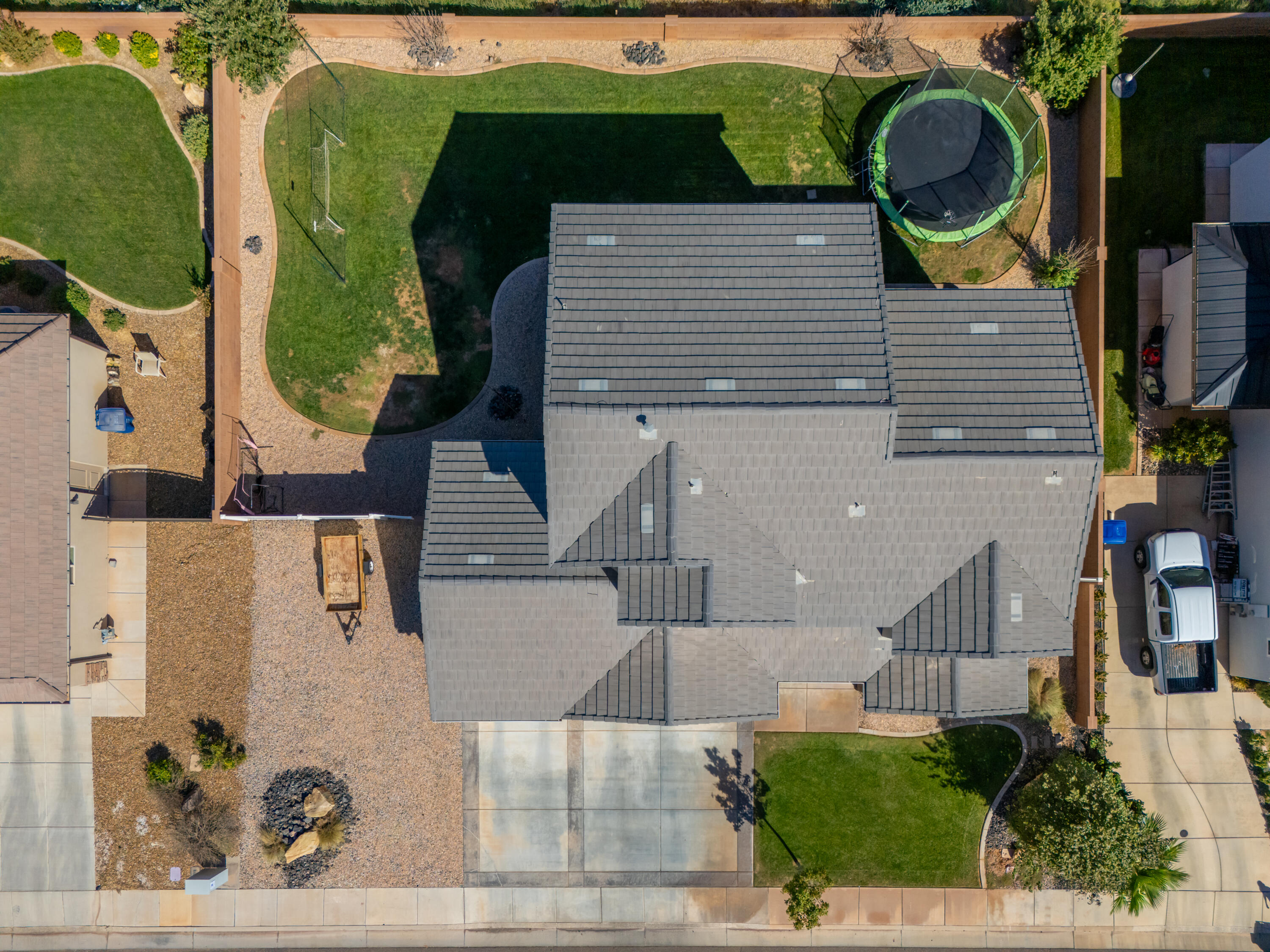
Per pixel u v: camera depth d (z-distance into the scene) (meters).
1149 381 30.94
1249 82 30.78
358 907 31.84
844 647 26.95
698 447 23.95
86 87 31.27
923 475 24.33
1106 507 31.48
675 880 31.67
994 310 26.05
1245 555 30.36
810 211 25.53
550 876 31.75
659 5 31.31
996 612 24.78
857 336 24.11
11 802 31.75
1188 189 30.95
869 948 31.69
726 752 31.62
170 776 31.20
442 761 31.62
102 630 30.91
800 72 31.12
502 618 26.34
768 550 24.78
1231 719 31.39
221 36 28.28
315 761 31.69
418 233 31.47
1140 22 29.64
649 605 24.83
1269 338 26.25
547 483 24.39
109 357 31.25
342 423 31.61
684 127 31.33
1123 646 31.53
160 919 31.89
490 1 31.33
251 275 31.47
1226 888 31.31
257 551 31.41
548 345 24.05
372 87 31.28
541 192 31.38
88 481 30.39
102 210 31.50
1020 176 29.88
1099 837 26.94
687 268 24.95
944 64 31.05
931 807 31.45
